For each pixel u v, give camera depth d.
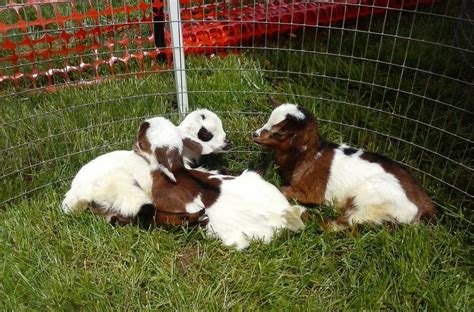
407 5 2.25
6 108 1.64
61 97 1.64
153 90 1.74
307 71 1.86
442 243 1.29
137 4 1.96
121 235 1.30
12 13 2.01
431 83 1.78
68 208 1.35
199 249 1.28
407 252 1.25
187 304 1.16
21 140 1.55
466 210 1.36
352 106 1.66
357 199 1.30
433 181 1.45
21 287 1.18
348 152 1.37
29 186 1.45
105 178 1.33
